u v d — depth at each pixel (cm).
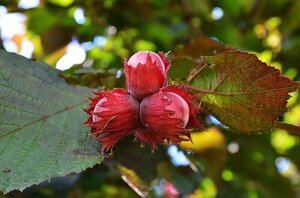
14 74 35
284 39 59
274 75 31
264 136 54
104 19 58
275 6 59
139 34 59
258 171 55
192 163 45
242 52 31
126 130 29
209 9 59
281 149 63
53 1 57
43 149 31
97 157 30
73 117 33
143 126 29
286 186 56
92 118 29
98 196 54
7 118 32
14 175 30
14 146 31
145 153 39
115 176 52
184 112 28
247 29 60
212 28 59
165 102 28
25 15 58
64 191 46
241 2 59
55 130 32
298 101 59
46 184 45
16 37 61
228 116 32
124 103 29
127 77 29
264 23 60
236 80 31
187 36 58
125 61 29
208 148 47
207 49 41
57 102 34
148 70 29
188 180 48
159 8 59
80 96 35
